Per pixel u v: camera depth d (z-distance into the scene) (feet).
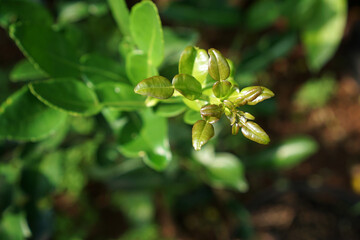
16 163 1.39
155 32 0.98
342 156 2.87
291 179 2.83
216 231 2.70
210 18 1.92
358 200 2.53
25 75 1.19
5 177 1.35
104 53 1.93
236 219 2.44
